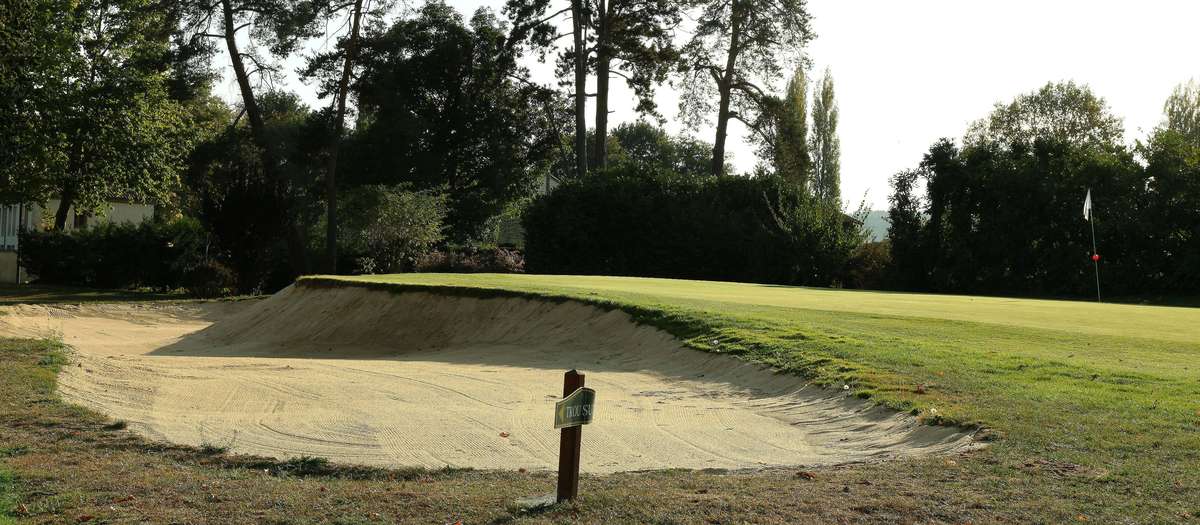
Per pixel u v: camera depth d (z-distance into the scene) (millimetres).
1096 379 10555
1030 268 39406
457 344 19844
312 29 44906
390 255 45906
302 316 23703
